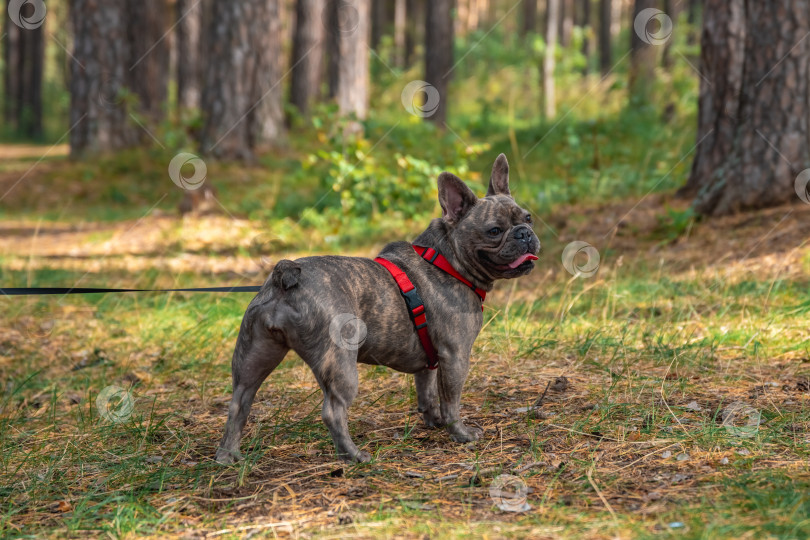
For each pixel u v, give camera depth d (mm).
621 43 41719
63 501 4172
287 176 18109
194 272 11023
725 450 4348
